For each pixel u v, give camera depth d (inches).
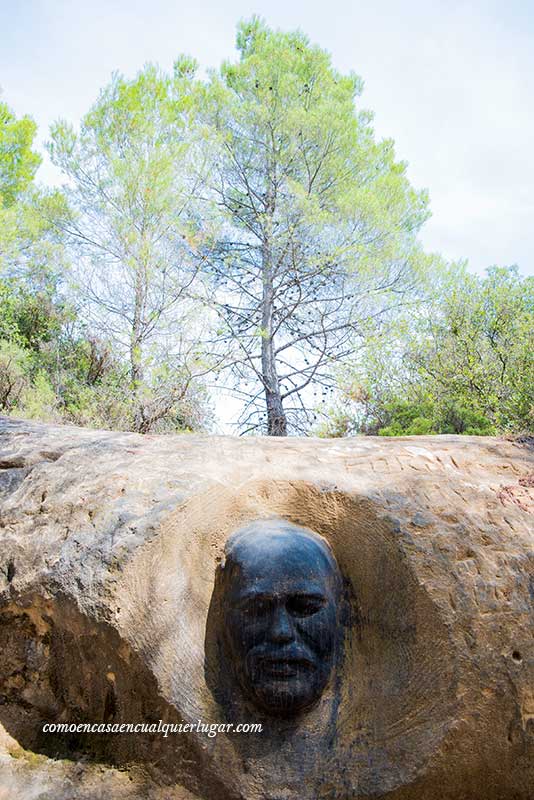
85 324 422.6
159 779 97.6
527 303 357.1
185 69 500.4
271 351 442.6
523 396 291.4
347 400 364.5
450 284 387.9
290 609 101.9
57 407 353.4
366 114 508.4
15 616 112.1
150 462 125.1
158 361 373.1
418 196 504.1
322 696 102.7
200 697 100.7
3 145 453.7
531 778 98.2
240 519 116.1
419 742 97.3
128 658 102.3
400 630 105.4
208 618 107.6
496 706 98.0
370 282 426.3
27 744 105.3
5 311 426.0
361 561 111.8
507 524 113.3
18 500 123.5
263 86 451.8
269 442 136.3
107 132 412.2
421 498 115.1
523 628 102.0
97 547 108.8
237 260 453.1
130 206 393.4
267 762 97.0
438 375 334.3
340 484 117.6
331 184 454.9
